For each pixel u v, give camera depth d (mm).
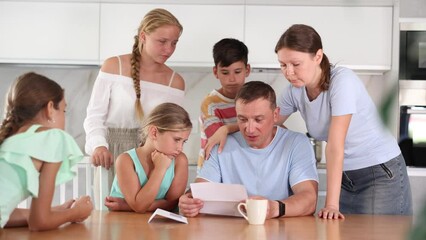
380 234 1375
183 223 1592
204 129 2490
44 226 1389
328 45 3648
